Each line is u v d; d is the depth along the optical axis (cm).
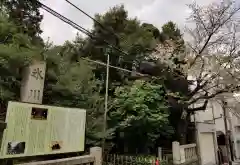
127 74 1641
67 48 1423
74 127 695
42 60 823
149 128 1206
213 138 1812
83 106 1005
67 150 659
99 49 1731
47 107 636
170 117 1493
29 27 1545
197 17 1591
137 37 1738
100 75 1645
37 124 602
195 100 1478
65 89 944
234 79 1414
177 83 1559
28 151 570
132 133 1259
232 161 1870
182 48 1591
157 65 1570
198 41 1550
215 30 1520
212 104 1955
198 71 1491
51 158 674
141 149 1314
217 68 1437
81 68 1091
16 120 561
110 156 1095
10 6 1450
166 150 1287
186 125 1530
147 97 1196
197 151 1502
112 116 1183
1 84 816
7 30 927
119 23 1823
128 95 1204
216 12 1548
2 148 523
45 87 917
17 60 794
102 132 1027
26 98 738
